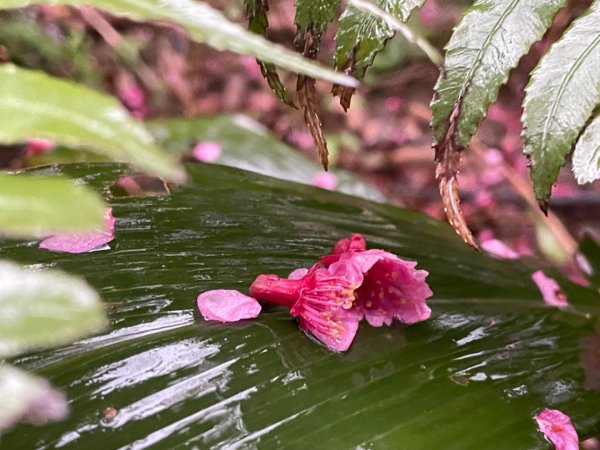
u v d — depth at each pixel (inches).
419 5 4.3
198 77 17.2
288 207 6.5
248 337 4.3
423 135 18.1
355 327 4.4
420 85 18.6
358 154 17.2
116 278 4.7
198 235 5.4
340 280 4.4
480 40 4.3
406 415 4.0
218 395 3.8
